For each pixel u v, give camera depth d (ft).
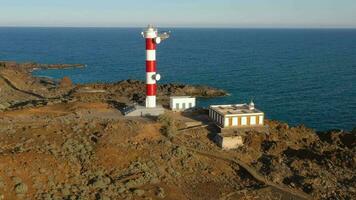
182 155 201.67
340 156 214.69
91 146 192.75
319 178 192.03
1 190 151.02
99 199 159.12
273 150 220.64
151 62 251.80
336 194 181.47
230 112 234.38
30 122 218.59
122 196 164.55
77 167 177.27
